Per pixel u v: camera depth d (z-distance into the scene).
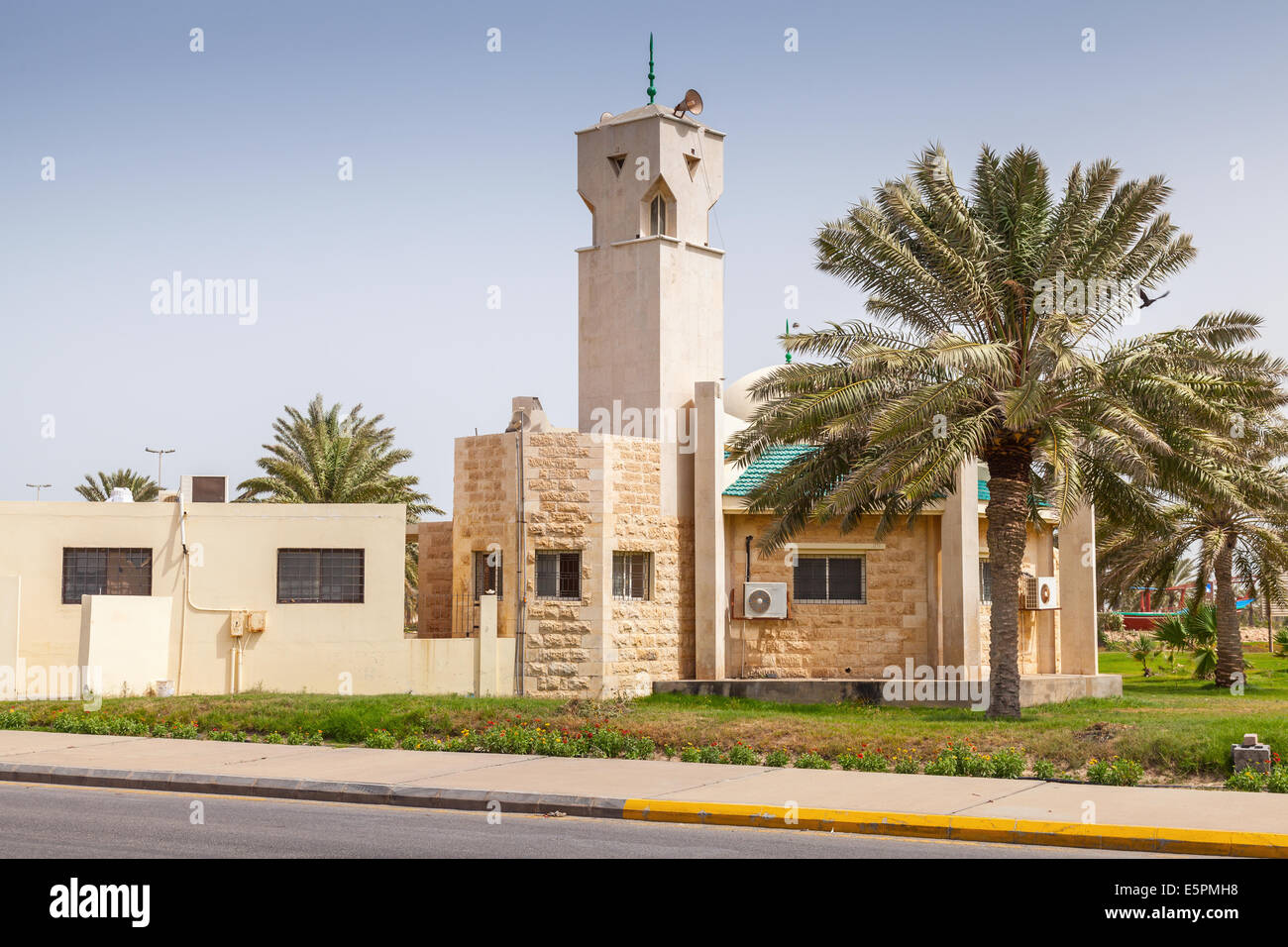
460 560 30.30
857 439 25.83
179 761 17.95
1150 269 24.31
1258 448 33.59
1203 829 12.38
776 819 13.62
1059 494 23.64
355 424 48.75
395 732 20.50
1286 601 40.94
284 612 28.70
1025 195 24.33
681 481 31.16
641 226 32.56
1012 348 23.72
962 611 30.03
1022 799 14.29
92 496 66.00
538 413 30.44
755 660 31.03
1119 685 32.84
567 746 18.64
